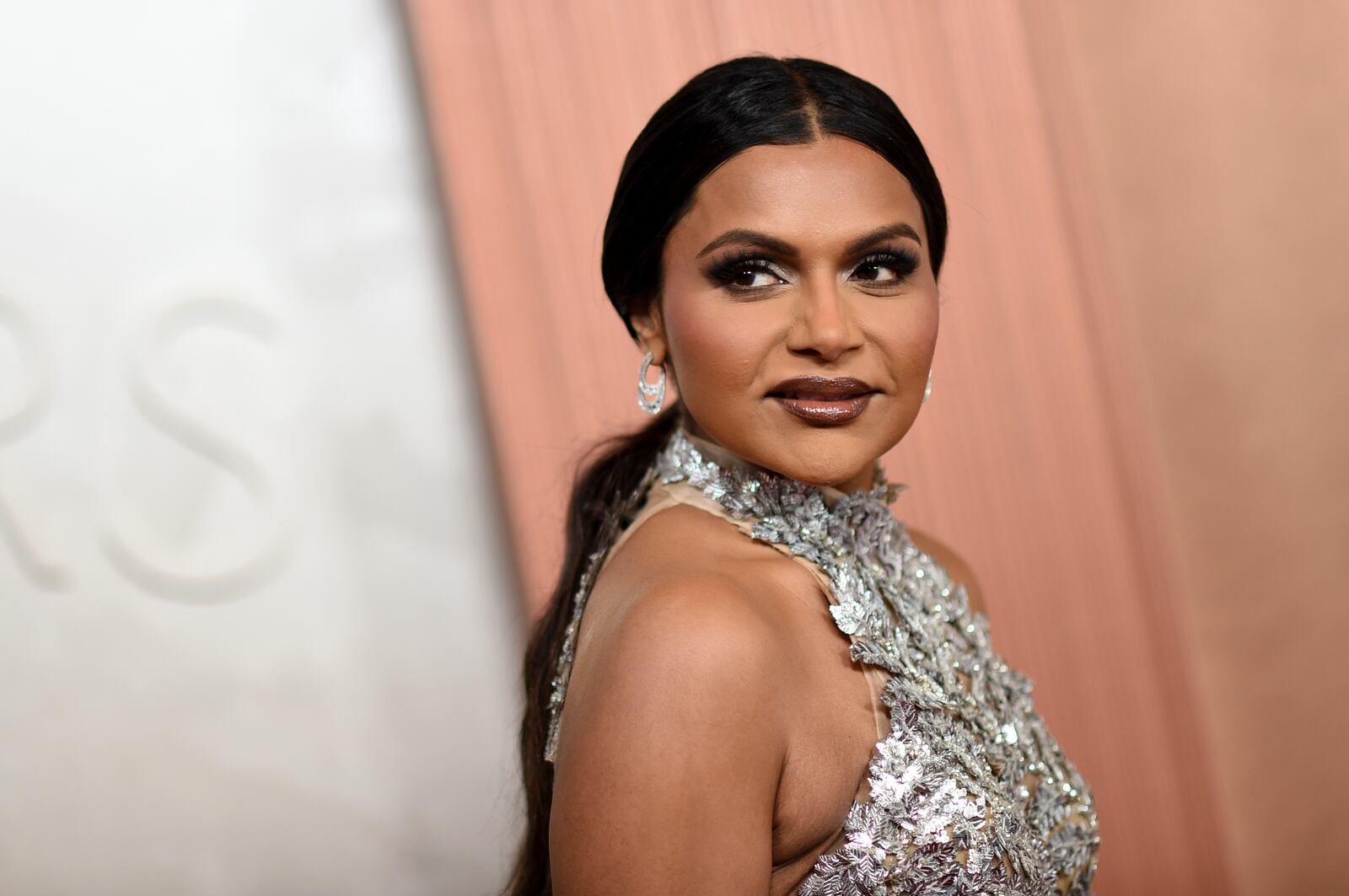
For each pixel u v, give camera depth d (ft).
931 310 4.71
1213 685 13.87
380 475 15.83
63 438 15.34
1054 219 13.09
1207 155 13.26
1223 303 13.41
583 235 12.75
